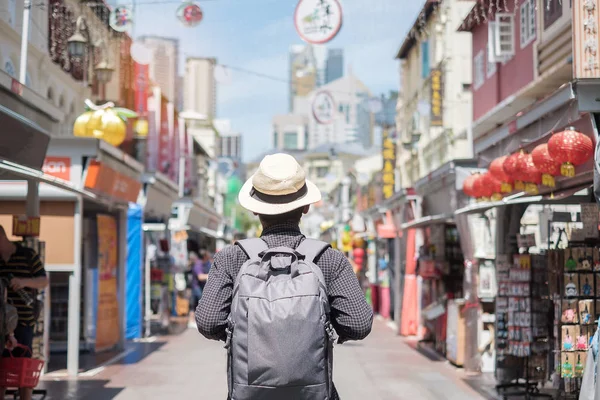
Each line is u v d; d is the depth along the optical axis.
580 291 8.45
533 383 10.26
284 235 3.93
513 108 13.38
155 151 23.41
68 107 18.58
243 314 3.52
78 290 12.16
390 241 26.06
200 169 47.03
